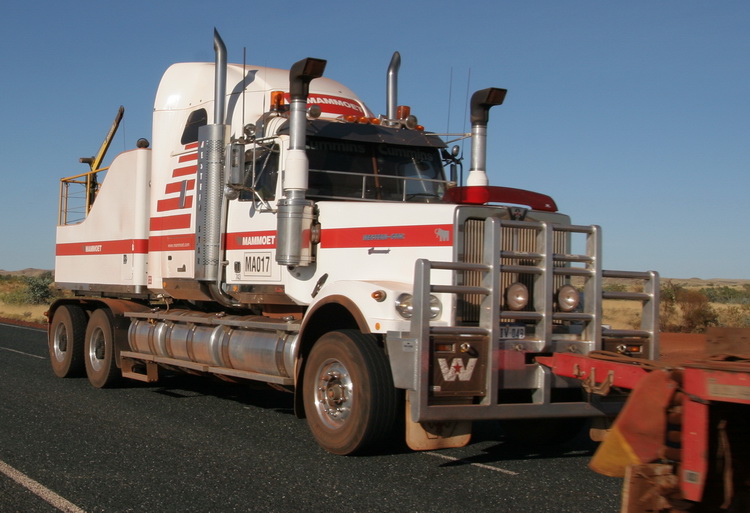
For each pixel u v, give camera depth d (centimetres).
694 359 571
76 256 1340
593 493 632
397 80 1113
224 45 988
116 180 1234
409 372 673
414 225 764
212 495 611
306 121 880
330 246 841
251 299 936
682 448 468
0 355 1595
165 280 1091
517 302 705
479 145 948
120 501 593
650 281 760
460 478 674
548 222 743
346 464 717
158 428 878
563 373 643
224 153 980
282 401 1096
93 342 1220
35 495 605
